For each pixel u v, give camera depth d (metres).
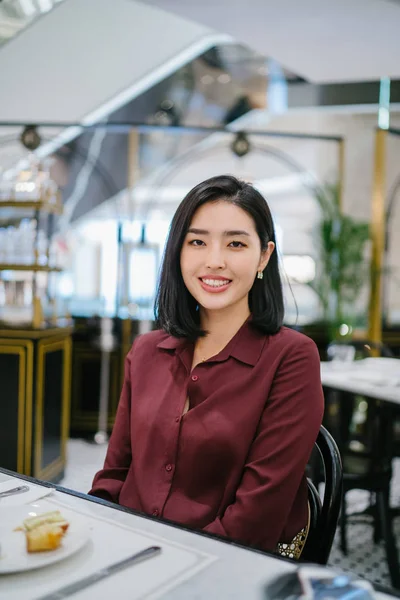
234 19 3.59
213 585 0.68
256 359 1.16
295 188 9.67
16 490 0.99
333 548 2.62
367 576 2.34
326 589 0.67
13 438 3.12
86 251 7.44
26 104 6.27
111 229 7.18
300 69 4.54
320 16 3.47
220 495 1.11
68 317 3.78
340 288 5.02
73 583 0.67
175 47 5.79
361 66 4.38
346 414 3.14
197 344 1.24
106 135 6.52
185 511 1.10
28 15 5.63
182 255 1.18
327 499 1.16
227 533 1.01
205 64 5.54
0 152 5.99
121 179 6.85
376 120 5.98
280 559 0.75
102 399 4.77
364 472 2.45
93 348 4.76
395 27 3.58
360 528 2.89
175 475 1.13
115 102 6.53
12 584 0.67
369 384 2.58
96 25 5.85
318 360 1.16
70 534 0.78
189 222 1.17
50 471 3.32
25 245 3.14
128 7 5.68
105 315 4.90
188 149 7.54
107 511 0.91
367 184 6.02
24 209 3.20
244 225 1.14
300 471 1.07
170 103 6.72
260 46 4.06
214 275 1.14
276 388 1.13
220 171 9.59
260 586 0.68
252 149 4.86
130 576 0.70
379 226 5.10
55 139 6.17
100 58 6.07
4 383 3.13
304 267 5.53
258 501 1.03
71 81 6.22
